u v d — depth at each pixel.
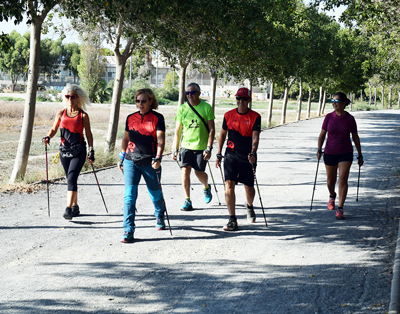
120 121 29.17
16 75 91.12
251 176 6.22
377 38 17.23
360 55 34.88
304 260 5.00
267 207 7.56
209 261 4.94
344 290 4.18
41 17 8.98
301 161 13.42
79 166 6.49
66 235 5.80
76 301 3.88
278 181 10.04
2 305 3.78
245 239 5.76
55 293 4.04
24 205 7.34
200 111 6.97
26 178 9.20
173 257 5.05
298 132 24.94
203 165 7.15
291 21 19.70
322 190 9.04
